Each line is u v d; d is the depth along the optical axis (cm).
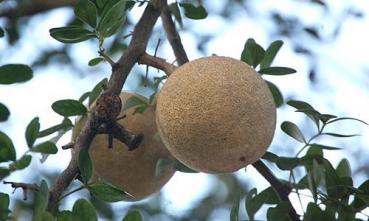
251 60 163
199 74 154
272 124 154
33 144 151
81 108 157
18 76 154
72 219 150
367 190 157
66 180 152
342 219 156
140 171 162
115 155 161
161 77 161
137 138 156
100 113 154
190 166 156
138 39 159
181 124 153
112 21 156
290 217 158
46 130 157
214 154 154
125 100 162
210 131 153
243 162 154
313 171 158
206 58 156
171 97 154
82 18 157
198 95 153
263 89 154
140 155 162
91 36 157
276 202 160
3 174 150
